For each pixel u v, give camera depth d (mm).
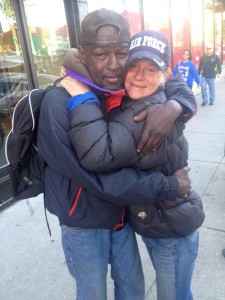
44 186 1632
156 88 1426
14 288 2635
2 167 4047
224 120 7152
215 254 2781
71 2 5320
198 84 8539
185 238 1601
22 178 1646
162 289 1692
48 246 3127
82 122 1290
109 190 1318
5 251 3104
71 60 1390
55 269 2809
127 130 1311
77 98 1344
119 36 1321
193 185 4051
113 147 1277
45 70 5117
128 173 1341
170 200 1466
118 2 7059
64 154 1333
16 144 1527
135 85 1388
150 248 1687
